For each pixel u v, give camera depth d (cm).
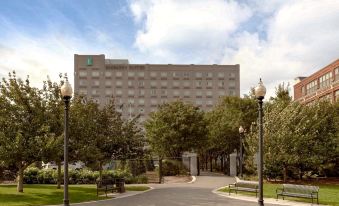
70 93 1588
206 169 6147
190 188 2770
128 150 3016
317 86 6950
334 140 3219
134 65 13575
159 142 4366
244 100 5109
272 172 3175
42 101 2366
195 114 4478
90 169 3438
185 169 4038
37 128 2259
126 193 2438
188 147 4391
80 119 2516
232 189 2444
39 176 3139
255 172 3394
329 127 3388
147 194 2386
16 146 2117
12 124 2208
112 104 3114
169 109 4509
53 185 2919
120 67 13550
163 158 4084
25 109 2259
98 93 13400
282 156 2989
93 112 2845
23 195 2200
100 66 13500
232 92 13725
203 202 2002
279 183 3025
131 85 13538
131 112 13325
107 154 2941
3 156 2131
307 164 3128
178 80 13662
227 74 13775
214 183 3188
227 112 5188
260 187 1633
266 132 3091
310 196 1939
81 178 3183
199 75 13725
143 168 3859
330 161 3347
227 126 4884
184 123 4384
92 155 2550
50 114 2334
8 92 2284
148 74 13600
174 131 4312
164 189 2702
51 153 2200
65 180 1535
